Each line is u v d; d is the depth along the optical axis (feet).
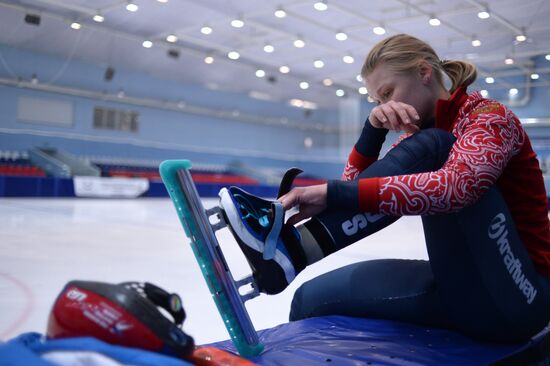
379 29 29.89
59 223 16.66
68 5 28.86
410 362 2.91
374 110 3.18
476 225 2.93
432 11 27.09
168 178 2.70
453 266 3.09
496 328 3.19
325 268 9.29
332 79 46.85
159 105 50.67
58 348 1.90
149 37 36.32
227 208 2.66
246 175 57.21
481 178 2.65
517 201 3.31
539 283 3.35
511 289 3.11
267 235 2.68
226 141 57.82
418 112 3.26
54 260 9.25
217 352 2.70
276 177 56.29
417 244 14.16
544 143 35.35
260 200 2.82
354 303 3.93
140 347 2.09
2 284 6.99
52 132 44.04
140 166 49.65
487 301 3.08
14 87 41.65
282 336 3.55
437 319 3.63
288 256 2.75
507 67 36.24
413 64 3.12
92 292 2.16
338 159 61.00
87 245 11.47
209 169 55.72
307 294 4.27
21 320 5.27
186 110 53.06
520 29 28.48
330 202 2.73
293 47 37.32
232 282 2.95
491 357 3.02
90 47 40.55
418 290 3.63
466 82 3.26
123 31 35.45
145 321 2.10
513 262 3.13
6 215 19.08
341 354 3.08
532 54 31.22
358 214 2.85
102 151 47.21
